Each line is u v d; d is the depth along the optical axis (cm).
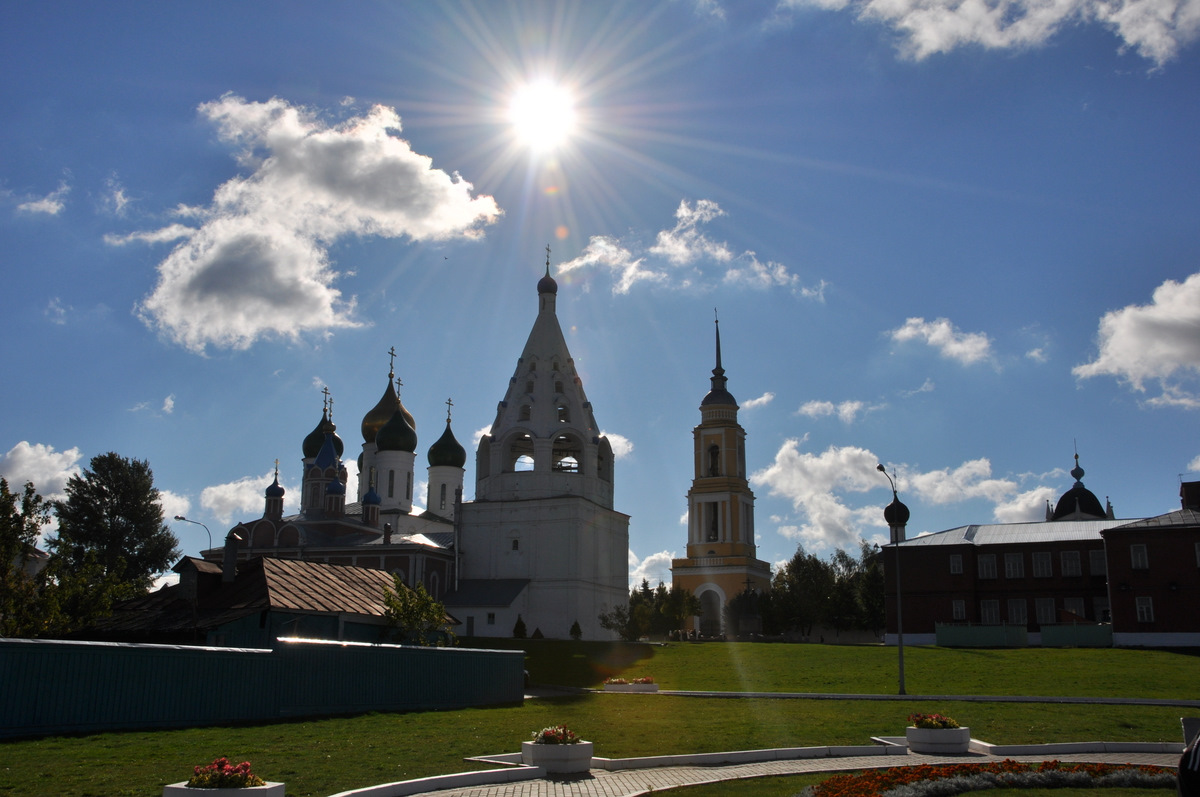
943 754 2898
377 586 5197
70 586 4456
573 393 9688
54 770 2208
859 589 9906
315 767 2364
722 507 11044
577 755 2536
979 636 6712
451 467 11594
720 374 11700
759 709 3900
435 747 2761
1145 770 2392
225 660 3166
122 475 9981
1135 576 6631
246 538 10069
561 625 8894
